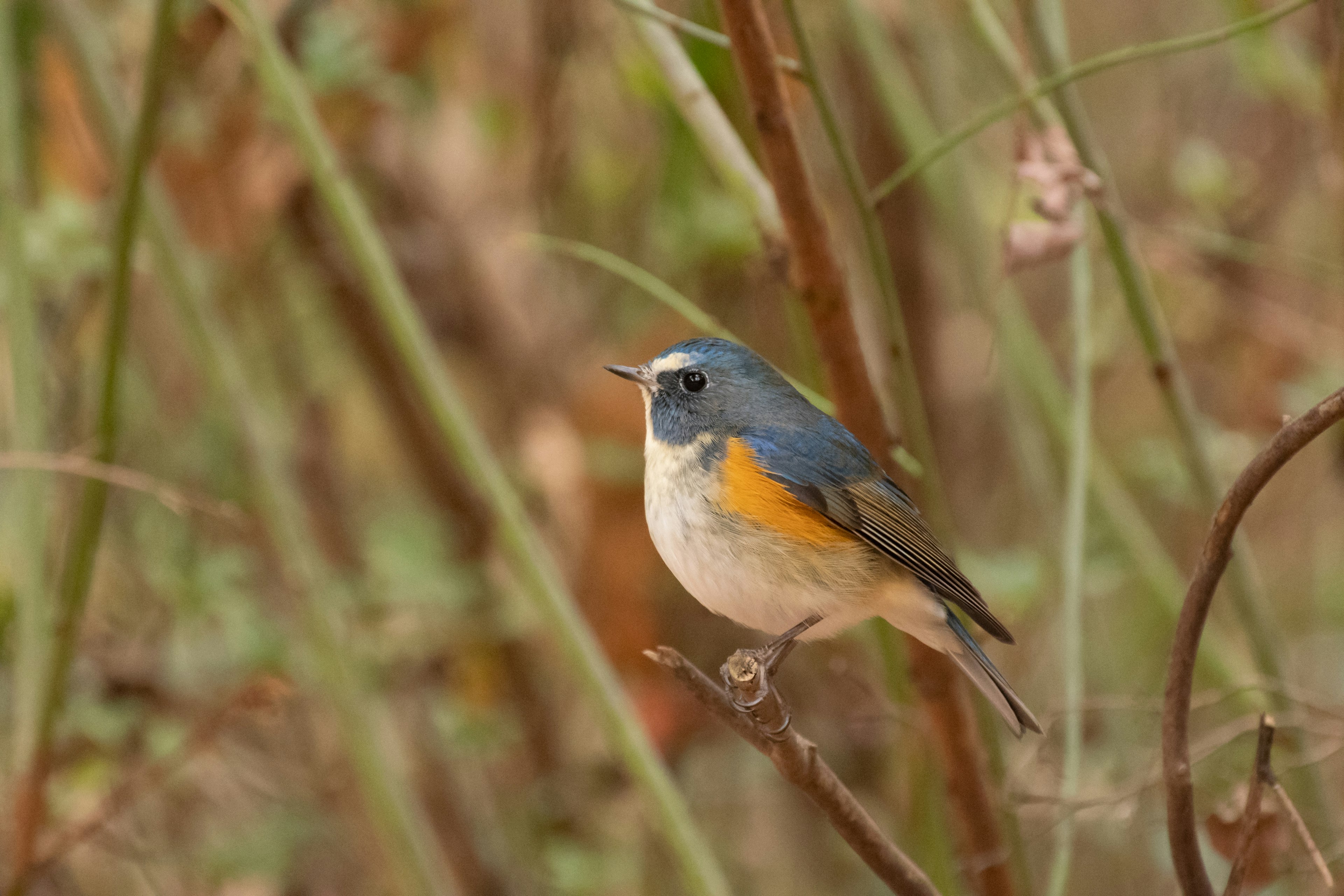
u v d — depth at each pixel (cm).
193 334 793
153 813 1026
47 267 874
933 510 704
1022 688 1064
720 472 707
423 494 1237
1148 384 1239
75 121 980
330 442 1152
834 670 973
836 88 1155
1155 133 1219
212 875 1002
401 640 1085
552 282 1239
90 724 950
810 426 724
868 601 702
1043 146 648
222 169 962
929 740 740
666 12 752
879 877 549
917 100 1061
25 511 725
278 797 1030
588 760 1194
